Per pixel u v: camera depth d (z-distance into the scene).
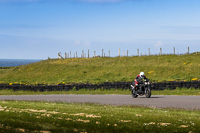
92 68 56.81
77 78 51.16
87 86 36.38
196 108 18.12
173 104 20.47
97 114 14.41
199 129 10.98
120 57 65.38
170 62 54.03
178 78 43.03
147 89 25.98
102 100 24.17
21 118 12.73
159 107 18.61
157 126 11.44
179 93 29.88
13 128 10.77
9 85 38.69
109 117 13.44
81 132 10.49
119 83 35.72
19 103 20.38
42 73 57.69
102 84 36.09
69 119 12.80
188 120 12.83
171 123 12.11
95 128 11.09
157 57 59.28
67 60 69.00
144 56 62.22
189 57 55.28
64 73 55.69
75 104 20.64
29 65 65.75
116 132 10.57
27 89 37.88
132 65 55.09
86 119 12.87
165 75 46.25
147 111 16.19
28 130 10.54
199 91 31.14
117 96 28.34
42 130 10.64
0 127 10.84
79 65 60.53
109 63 60.09
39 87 37.38
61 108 16.91
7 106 17.58
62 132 10.43
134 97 26.59
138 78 26.55
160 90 33.75
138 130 10.81
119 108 17.77
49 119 12.59
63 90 36.75
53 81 50.03
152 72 48.66
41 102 22.23
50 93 34.47
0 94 34.22
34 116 13.31
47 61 71.06
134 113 14.99
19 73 59.75
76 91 35.78
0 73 62.50
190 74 44.88
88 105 19.95
